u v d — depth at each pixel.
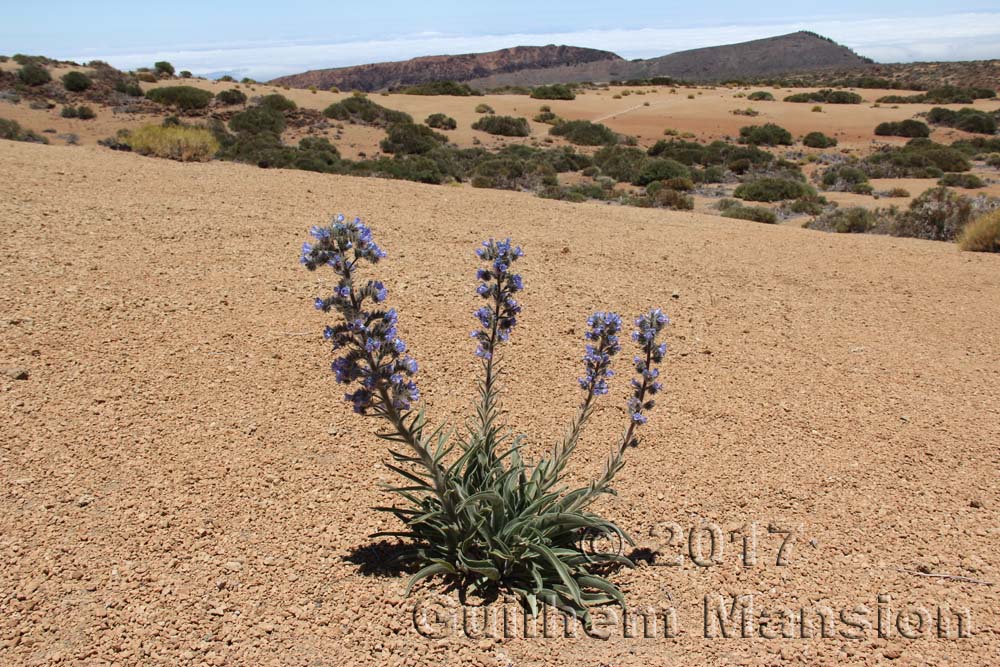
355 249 2.91
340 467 4.70
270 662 3.13
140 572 3.62
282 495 4.36
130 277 7.64
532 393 5.96
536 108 73.06
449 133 57.25
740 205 29.36
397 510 3.61
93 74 53.53
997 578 3.88
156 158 17.70
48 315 6.52
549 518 3.53
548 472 4.05
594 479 4.70
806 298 9.38
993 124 64.81
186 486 4.37
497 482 3.71
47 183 11.66
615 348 3.87
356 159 44.09
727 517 4.42
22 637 3.19
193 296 7.32
